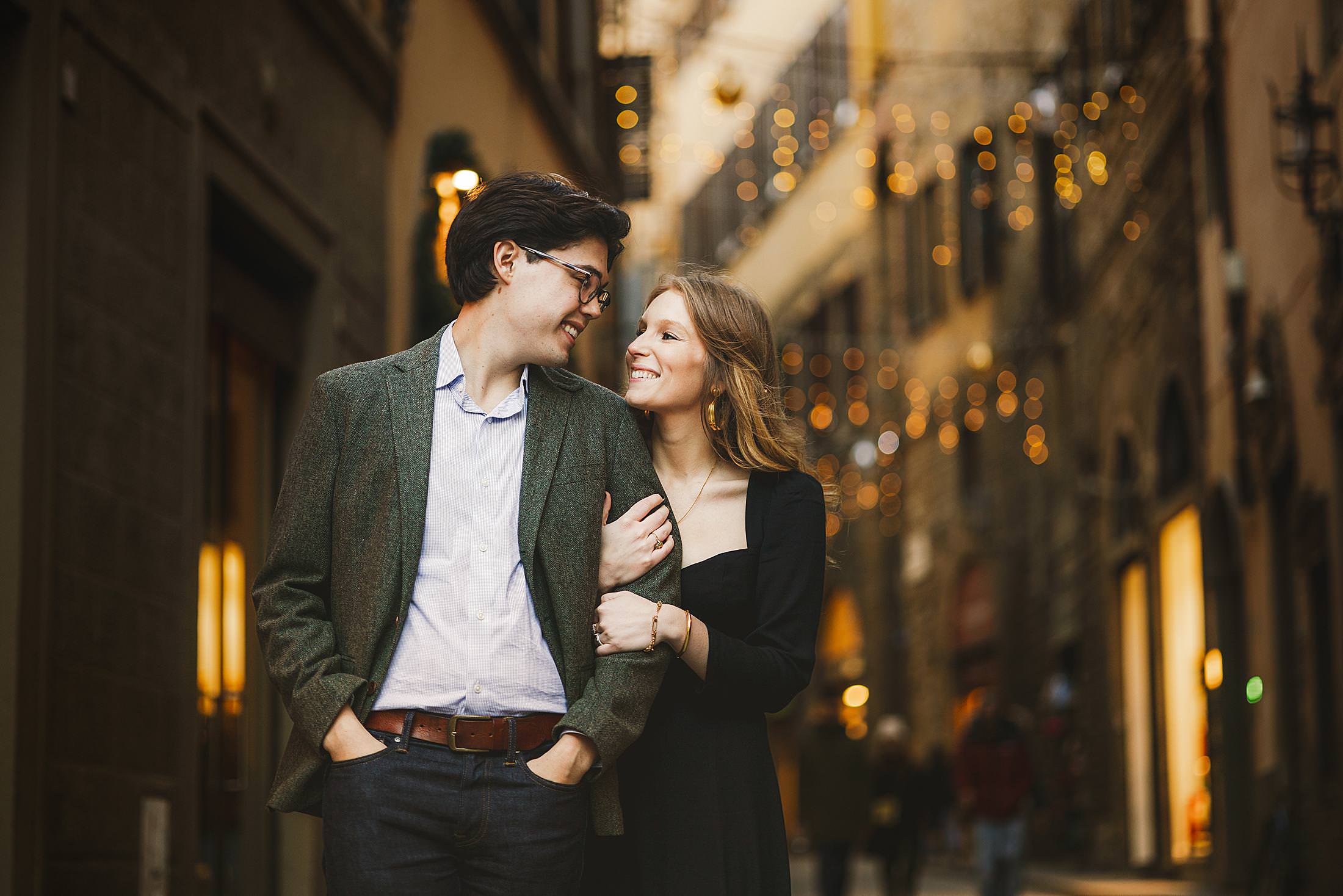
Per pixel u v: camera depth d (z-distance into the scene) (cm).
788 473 391
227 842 747
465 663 326
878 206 3331
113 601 595
